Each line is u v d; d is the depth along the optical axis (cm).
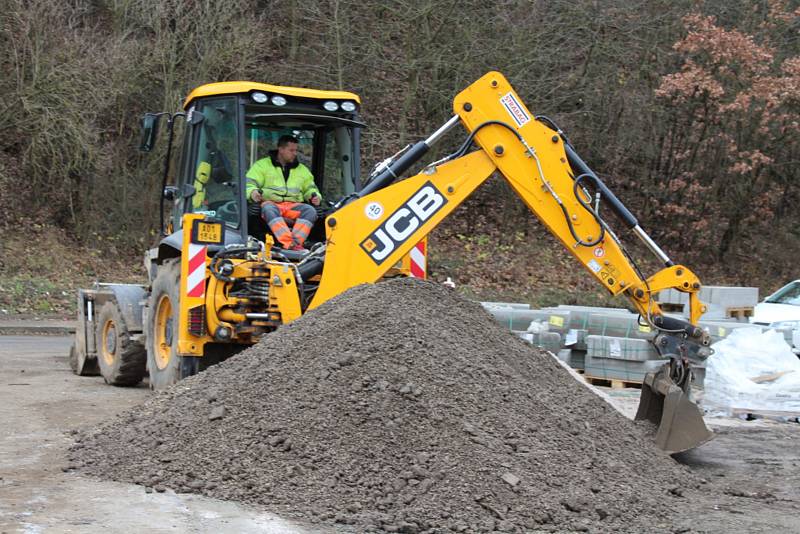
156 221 2353
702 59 2588
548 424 623
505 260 2561
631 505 557
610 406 721
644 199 2759
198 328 856
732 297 1566
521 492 540
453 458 556
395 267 946
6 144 2208
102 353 1098
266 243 855
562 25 2480
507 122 807
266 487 536
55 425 766
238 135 911
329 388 603
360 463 551
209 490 539
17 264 2155
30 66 2080
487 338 707
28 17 2055
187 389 672
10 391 988
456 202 805
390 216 796
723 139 2636
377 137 2352
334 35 2347
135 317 1031
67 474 586
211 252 890
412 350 636
